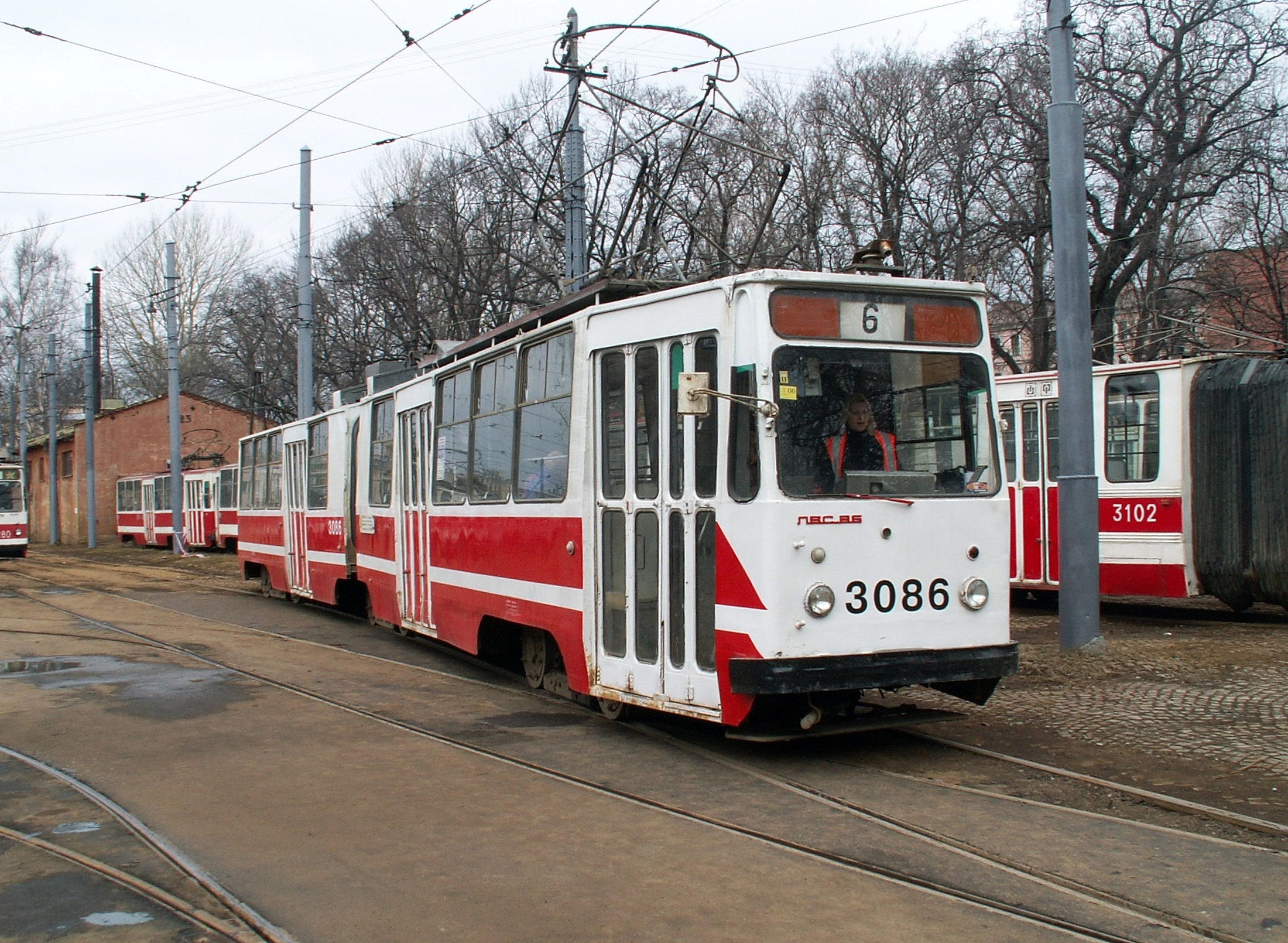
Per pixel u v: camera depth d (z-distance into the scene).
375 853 5.38
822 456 6.69
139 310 52.47
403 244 31.12
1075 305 10.41
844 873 5.02
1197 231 23.44
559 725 8.28
